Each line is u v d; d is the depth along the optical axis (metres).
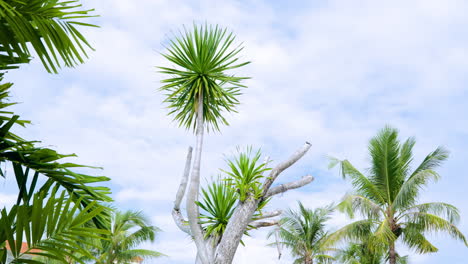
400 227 12.77
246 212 4.91
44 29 2.29
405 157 13.38
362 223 12.70
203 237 4.98
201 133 5.43
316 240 15.99
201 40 5.83
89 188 2.46
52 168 2.30
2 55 2.27
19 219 1.83
